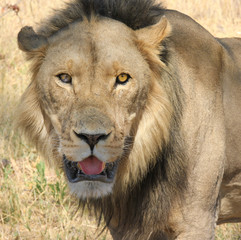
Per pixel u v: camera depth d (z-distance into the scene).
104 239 8.37
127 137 6.20
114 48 5.91
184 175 6.68
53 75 5.95
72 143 5.71
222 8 19.09
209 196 6.96
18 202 9.45
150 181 6.61
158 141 6.28
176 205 6.74
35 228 9.06
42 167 10.20
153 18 6.59
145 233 6.96
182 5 18.52
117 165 6.11
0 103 12.30
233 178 7.55
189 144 6.68
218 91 7.05
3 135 11.38
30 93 6.39
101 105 5.73
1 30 16.25
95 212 7.29
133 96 5.98
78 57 5.83
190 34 7.00
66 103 5.89
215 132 6.95
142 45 6.16
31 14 17.05
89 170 5.77
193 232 6.91
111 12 6.32
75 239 8.80
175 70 6.51
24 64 14.52
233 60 7.54
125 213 6.91
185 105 6.60
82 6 6.30
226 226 9.16
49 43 6.13
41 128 6.45
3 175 10.44
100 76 5.82
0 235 8.76
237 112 7.35
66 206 9.53
